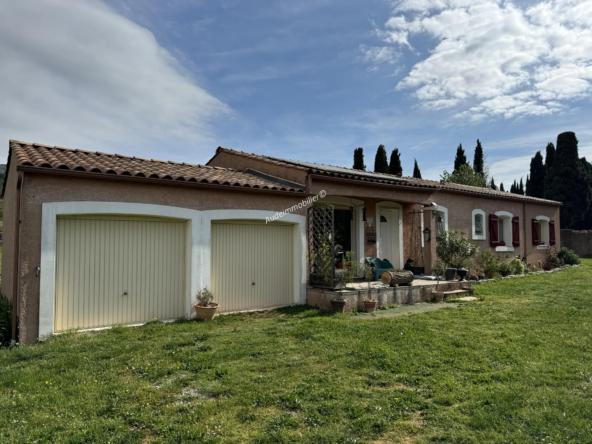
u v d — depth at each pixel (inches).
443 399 169.5
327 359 223.9
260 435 142.4
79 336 263.0
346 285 415.8
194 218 325.1
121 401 170.7
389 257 544.1
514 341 259.4
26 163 250.2
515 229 750.5
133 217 306.3
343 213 498.0
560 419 148.8
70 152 333.4
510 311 356.8
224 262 353.7
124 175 283.4
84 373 201.3
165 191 311.0
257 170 459.2
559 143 1221.1
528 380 190.5
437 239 574.2
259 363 217.8
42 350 233.9
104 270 291.7
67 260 276.5
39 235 256.1
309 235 401.1
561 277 615.2
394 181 463.8
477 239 654.5
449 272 499.8
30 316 251.8
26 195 253.3
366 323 309.0
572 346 247.9
